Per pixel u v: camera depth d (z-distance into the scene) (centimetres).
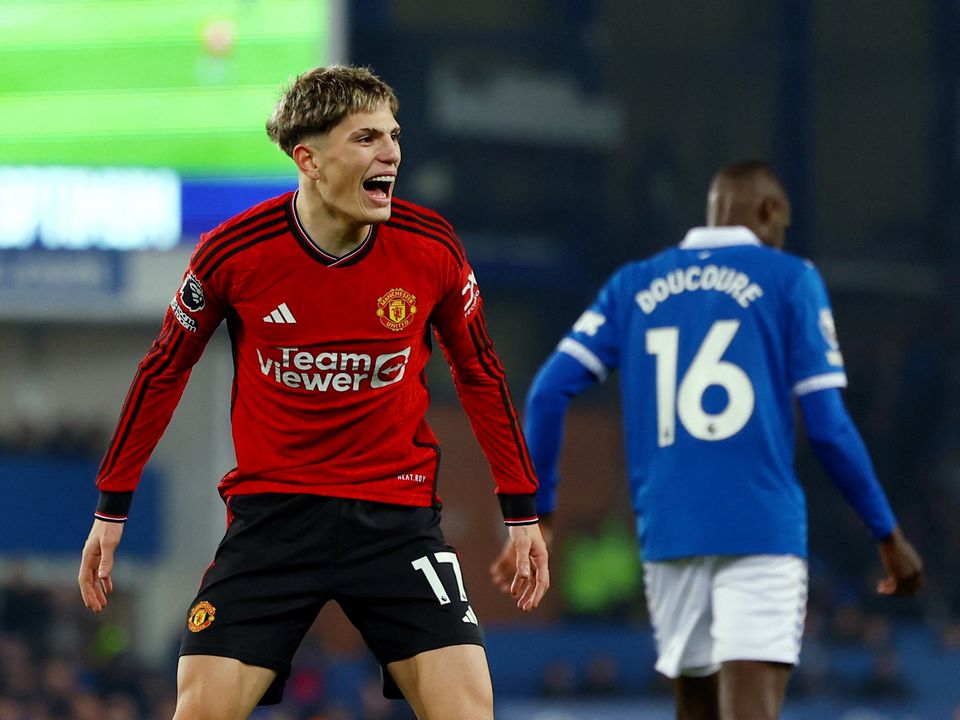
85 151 4769
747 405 1422
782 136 7344
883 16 7544
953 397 7262
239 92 4644
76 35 4750
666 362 1463
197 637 1129
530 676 5800
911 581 1471
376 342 1123
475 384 1192
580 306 7056
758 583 1398
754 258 1456
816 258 7400
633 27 7281
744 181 1509
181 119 4688
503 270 6944
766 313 1435
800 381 1420
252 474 1155
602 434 6731
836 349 1434
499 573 1502
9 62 4784
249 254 1101
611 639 5938
